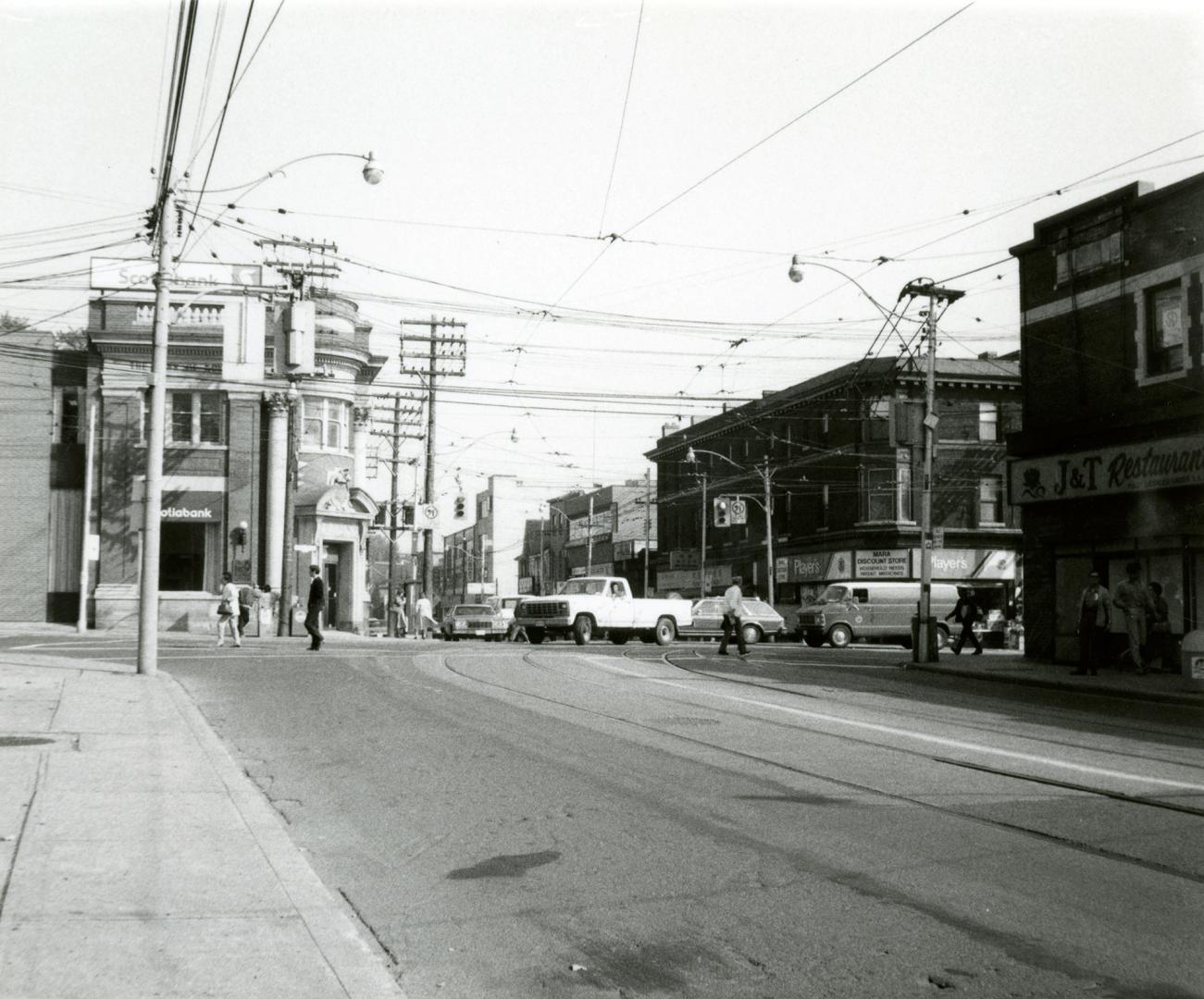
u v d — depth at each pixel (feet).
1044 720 47.26
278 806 27.61
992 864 22.34
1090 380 80.59
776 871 21.79
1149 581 76.48
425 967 16.88
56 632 118.21
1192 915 19.11
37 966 15.61
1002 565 173.17
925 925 18.60
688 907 19.61
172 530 128.16
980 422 174.19
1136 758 36.19
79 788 27.43
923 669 79.66
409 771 32.01
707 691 54.60
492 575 347.97
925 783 30.89
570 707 46.80
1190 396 71.87
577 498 305.32
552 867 22.21
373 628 209.56
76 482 132.98
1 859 20.88
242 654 75.87
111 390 125.90
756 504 201.87
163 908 18.44
